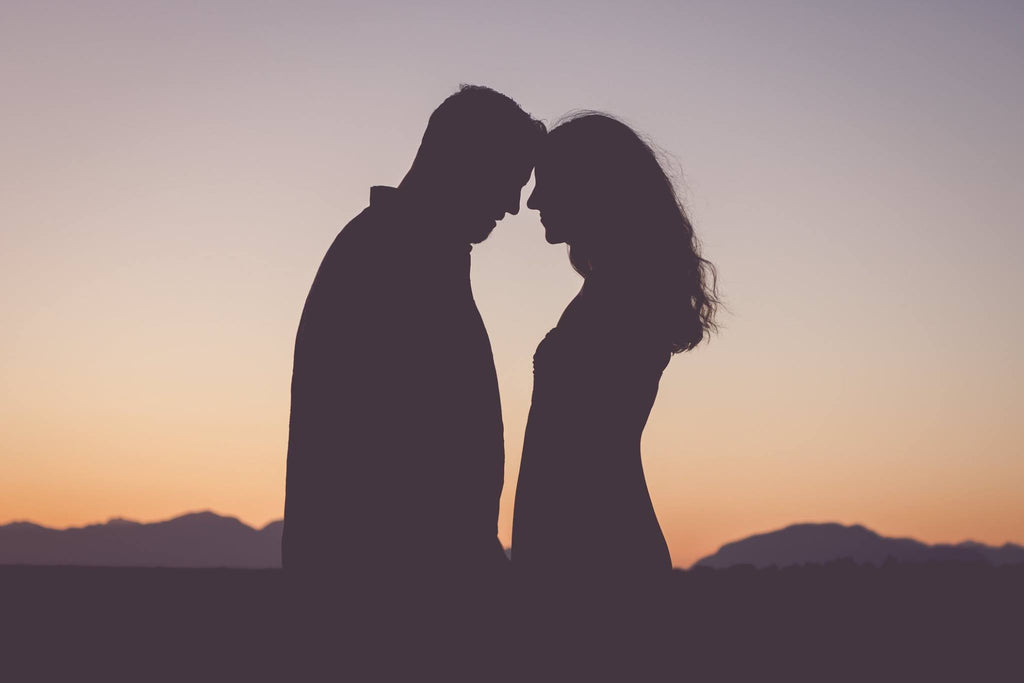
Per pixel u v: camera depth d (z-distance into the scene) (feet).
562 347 9.24
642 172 9.55
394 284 7.96
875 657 17.13
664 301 9.32
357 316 7.80
